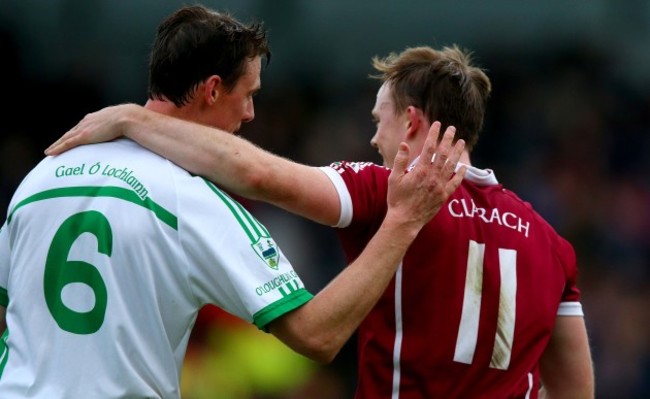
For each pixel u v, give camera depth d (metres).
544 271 11.30
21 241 10.48
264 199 10.35
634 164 36.94
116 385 9.95
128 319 9.99
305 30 33.56
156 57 10.70
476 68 12.00
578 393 11.75
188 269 10.00
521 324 10.99
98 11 32.41
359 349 11.16
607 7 35.88
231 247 9.98
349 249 11.12
